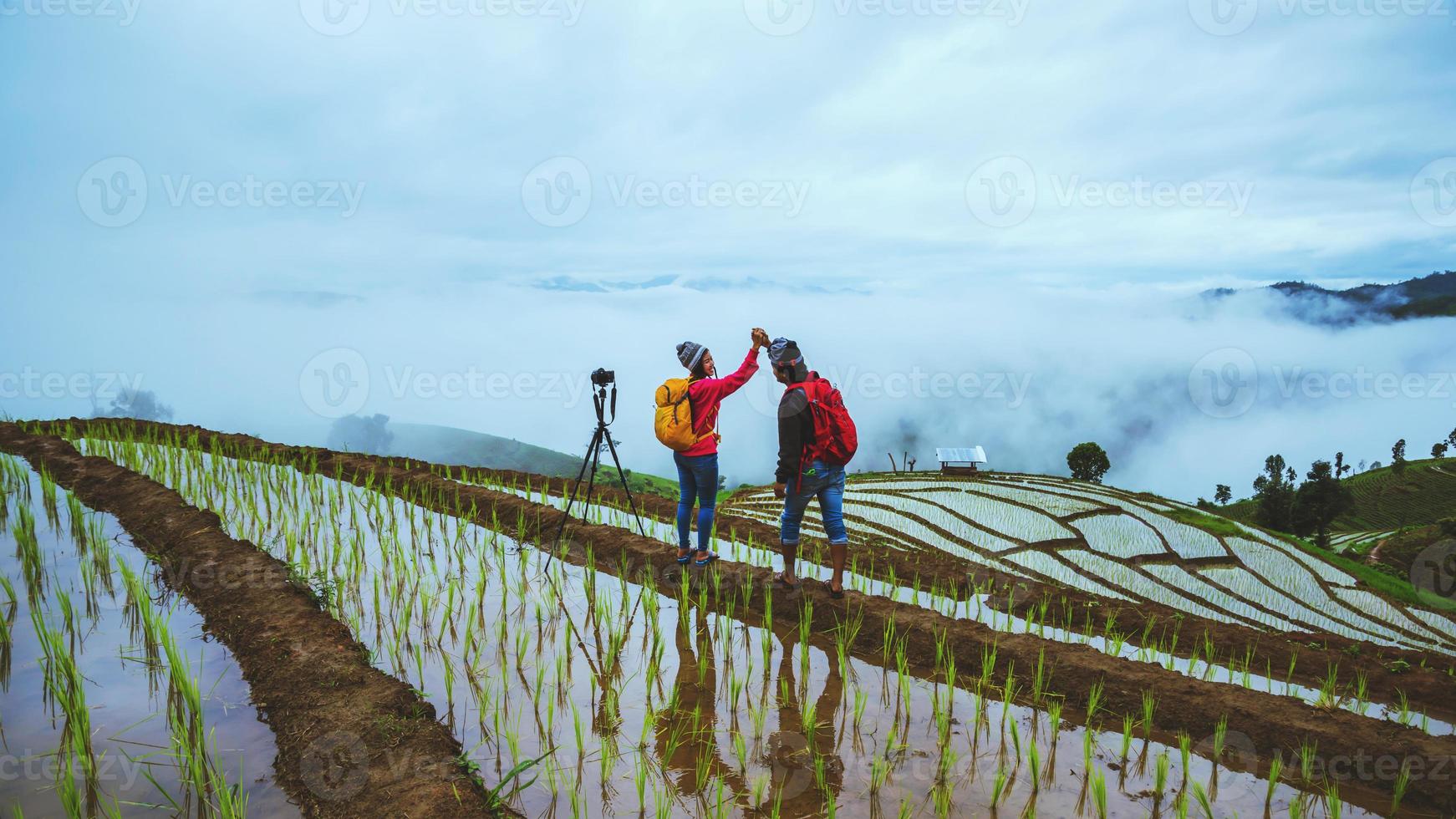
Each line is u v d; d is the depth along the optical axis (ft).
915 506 48.70
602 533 31.76
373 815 13.89
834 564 24.50
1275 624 33.88
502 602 24.75
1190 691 18.74
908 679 20.48
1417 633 35.55
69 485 37.35
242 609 22.57
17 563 26.58
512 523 34.53
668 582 27.61
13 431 48.19
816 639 23.17
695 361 26.16
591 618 23.98
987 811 14.65
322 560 28.12
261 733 16.85
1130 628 24.84
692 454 26.20
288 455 46.37
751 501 48.91
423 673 19.83
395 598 24.72
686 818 14.20
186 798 14.40
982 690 19.90
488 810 14.11
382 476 42.57
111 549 28.50
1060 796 15.20
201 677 19.22
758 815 14.37
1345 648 23.97
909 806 14.70
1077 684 19.66
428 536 32.24
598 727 17.43
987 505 50.44
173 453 43.98
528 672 20.11
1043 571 37.45
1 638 20.07
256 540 29.96
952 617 24.73
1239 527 51.24
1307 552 47.91
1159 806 14.94
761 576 26.48
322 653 19.72
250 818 13.91
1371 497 402.52
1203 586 38.78
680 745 16.84
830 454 23.71
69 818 13.52
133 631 21.56
